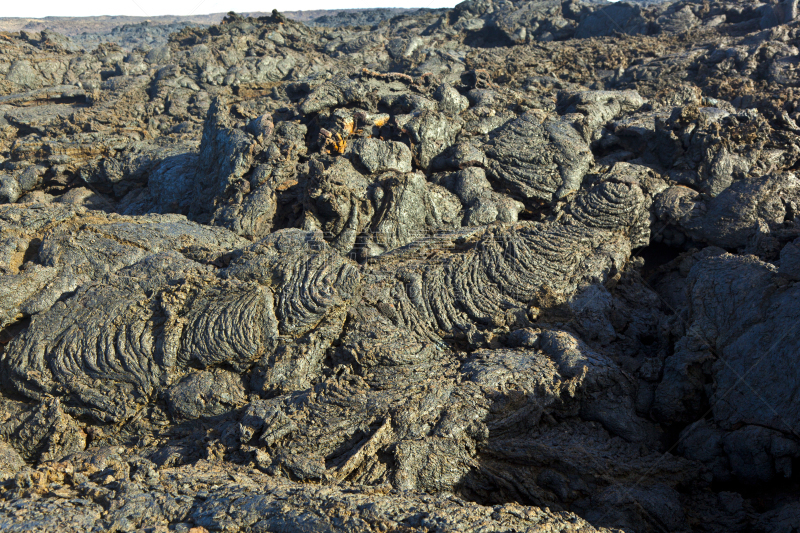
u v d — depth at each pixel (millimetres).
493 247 11500
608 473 7820
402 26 47281
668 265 13312
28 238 10727
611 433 8711
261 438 7527
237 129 16047
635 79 26141
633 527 7184
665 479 8031
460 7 46562
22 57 34312
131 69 34219
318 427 7723
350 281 9547
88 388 8531
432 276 10820
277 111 18203
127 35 84250
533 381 8672
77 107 29703
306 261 9703
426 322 10242
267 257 9750
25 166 19984
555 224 12719
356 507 5633
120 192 19500
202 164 16688
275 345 8977
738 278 9500
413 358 9078
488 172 15820
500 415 8195
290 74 34000
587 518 7340
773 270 9234
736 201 13070
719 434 8273
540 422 8602
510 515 5594
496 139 16297
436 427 7859
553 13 44094
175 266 9789
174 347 8727
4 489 5988
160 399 8633
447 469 7543
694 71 25547
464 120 17875
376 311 9914
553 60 29031
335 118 16750
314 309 9156
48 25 103438
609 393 8945
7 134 27172
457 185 15359
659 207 13656
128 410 8445
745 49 24516
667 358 9336
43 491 5914
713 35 31469
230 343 8773
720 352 8883
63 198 19250
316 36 41531
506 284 10961
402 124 16406
